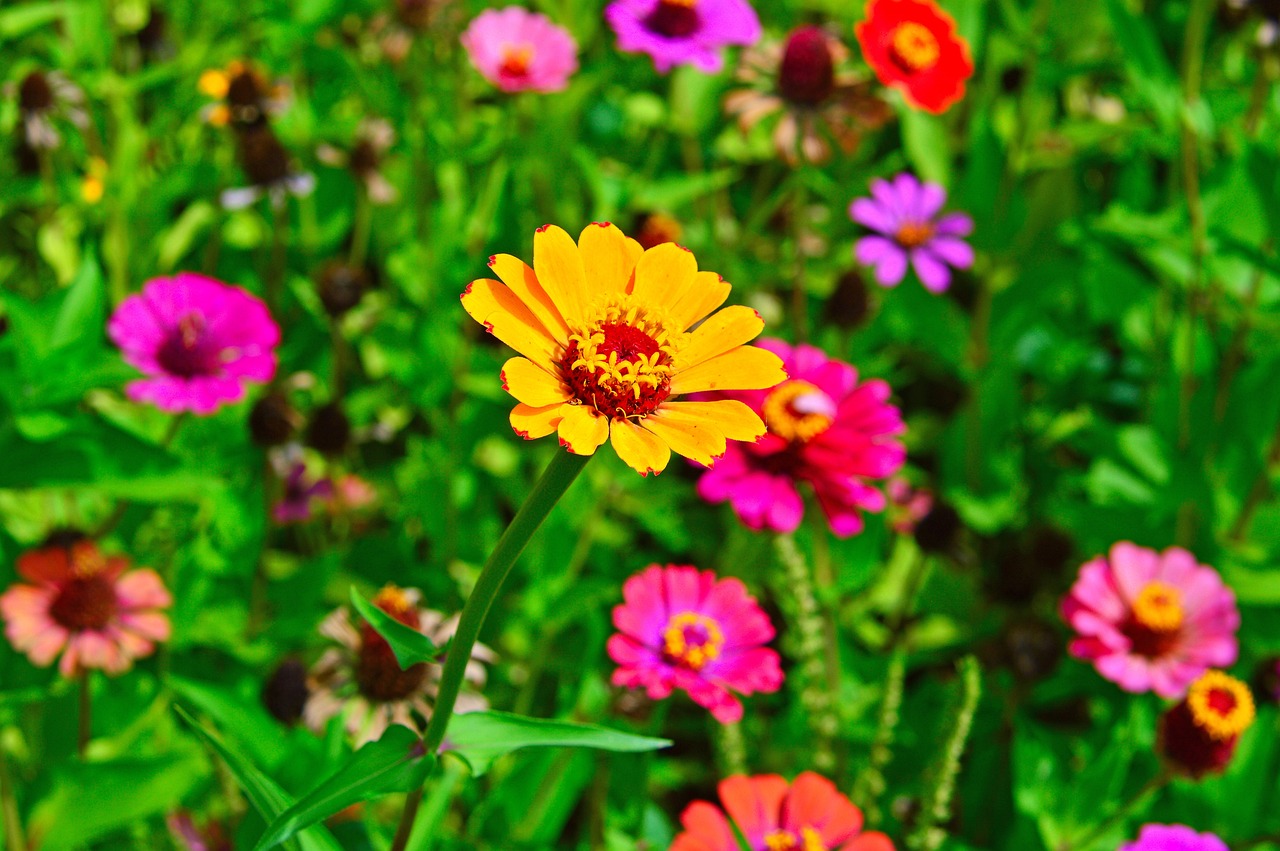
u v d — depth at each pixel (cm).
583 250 71
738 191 125
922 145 115
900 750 100
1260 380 109
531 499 70
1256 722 97
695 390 71
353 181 115
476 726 74
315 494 104
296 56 119
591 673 91
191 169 114
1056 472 116
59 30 121
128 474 88
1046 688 103
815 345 111
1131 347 117
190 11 123
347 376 113
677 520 108
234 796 87
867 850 83
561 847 99
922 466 117
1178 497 105
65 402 88
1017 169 115
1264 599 104
